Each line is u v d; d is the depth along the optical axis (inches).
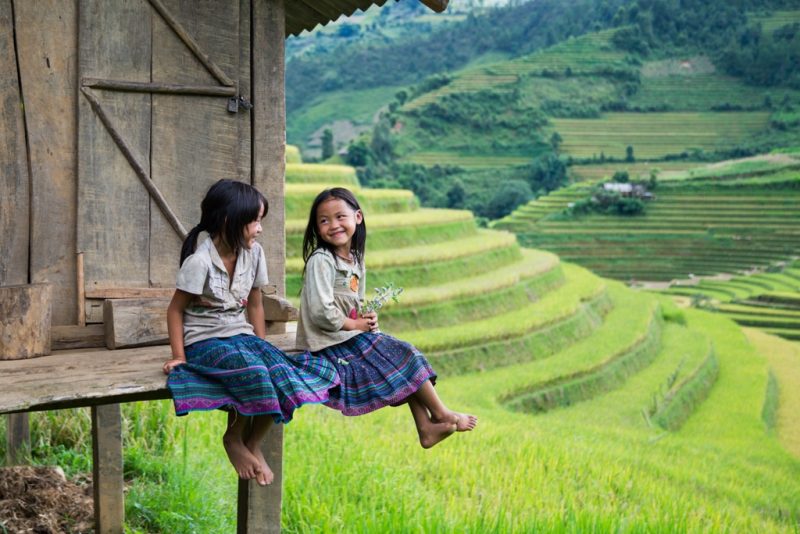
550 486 505.7
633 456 724.0
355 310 193.0
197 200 222.7
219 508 276.1
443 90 6461.6
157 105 218.1
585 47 7190.0
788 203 3754.9
